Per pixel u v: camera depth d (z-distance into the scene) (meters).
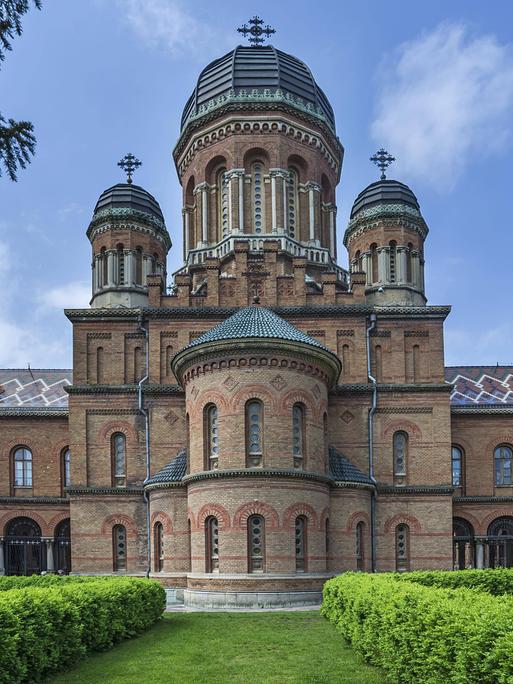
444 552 37.22
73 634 18.23
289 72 44.41
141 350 39.06
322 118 43.97
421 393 38.62
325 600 25.58
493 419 44.84
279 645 20.81
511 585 26.23
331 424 38.12
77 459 37.81
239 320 34.25
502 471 44.59
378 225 42.56
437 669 13.50
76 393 38.28
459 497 43.50
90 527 37.16
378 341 39.34
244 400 32.16
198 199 43.78
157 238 43.53
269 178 42.41
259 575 30.59
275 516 31.12
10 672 15.11
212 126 43.25
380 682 16.23
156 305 38.91
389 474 37.84
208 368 33.12
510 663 11.43
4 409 44.97
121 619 21.50
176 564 34.88
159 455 37.69
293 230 43.19
